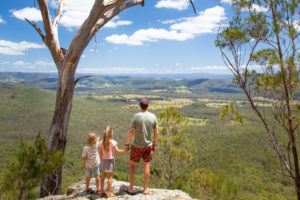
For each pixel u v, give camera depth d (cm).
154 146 523
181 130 1396
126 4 762
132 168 530
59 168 728
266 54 638
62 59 732
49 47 727
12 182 531
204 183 1084
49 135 726
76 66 728
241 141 9712
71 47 707
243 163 6981
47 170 556
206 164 7344
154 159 1382
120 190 567
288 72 632
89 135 557
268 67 642
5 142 10356
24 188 542
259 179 5681
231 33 664
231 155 8112
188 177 1189
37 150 561
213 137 11475
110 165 536
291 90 639
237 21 678
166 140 1368
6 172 533
